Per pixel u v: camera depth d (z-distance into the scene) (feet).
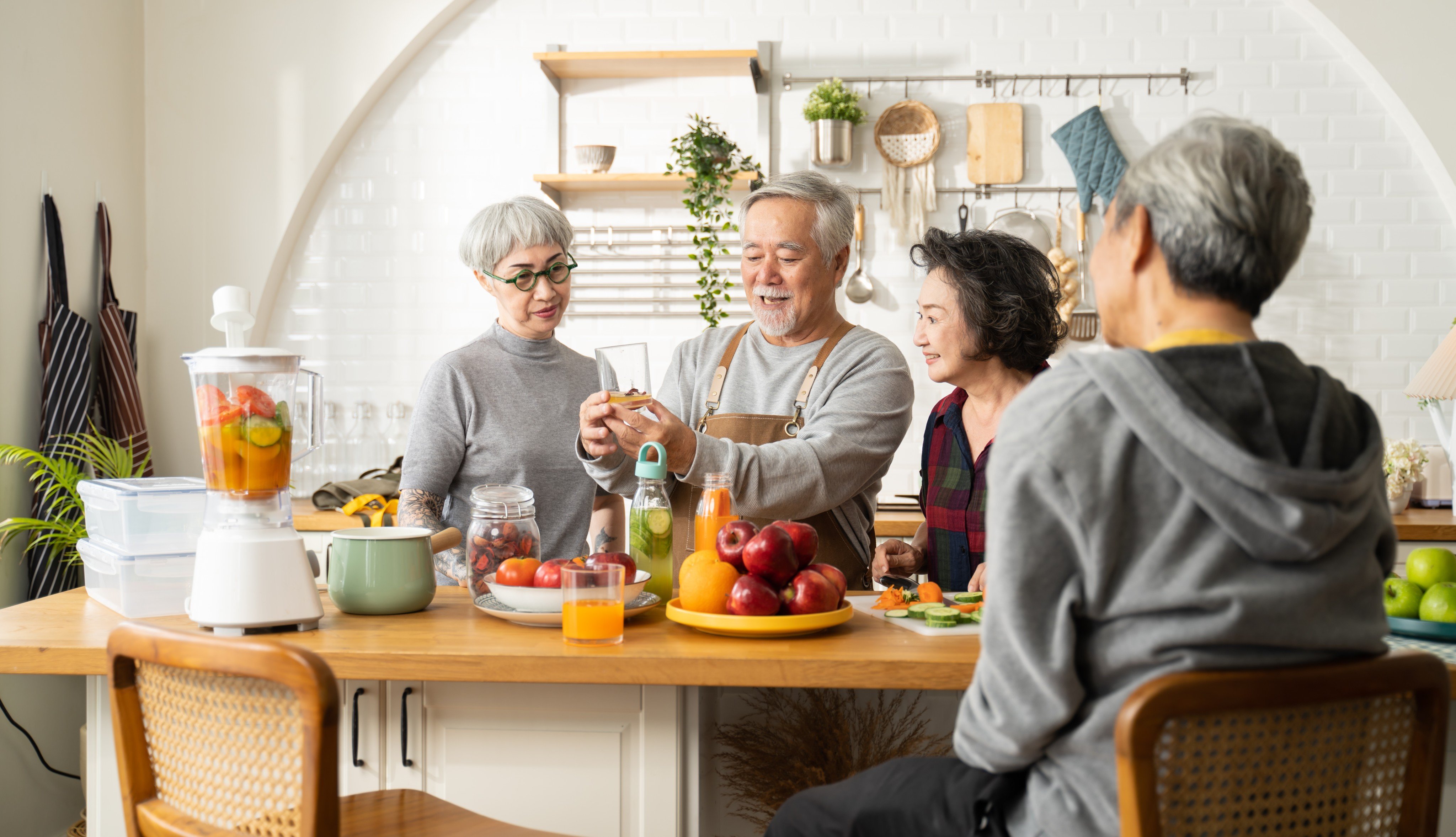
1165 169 3.14
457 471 6.87
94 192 11.06
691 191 11.90
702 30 12.45
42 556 9.50
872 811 3.56
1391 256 12.14
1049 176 12.36
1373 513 3.14
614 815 4.69
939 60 12.39
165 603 5.17
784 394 6.49
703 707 5.03
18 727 9.28
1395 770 3.16
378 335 12.62
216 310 4.74
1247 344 3.03
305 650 3.15
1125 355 3.00
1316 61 12.14
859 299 12.46
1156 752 2.87
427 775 4.79
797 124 12.48
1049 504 2.98
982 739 3.25
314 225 12.61
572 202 12.64
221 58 12.30
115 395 10.80
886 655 4.28
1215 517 2.88
